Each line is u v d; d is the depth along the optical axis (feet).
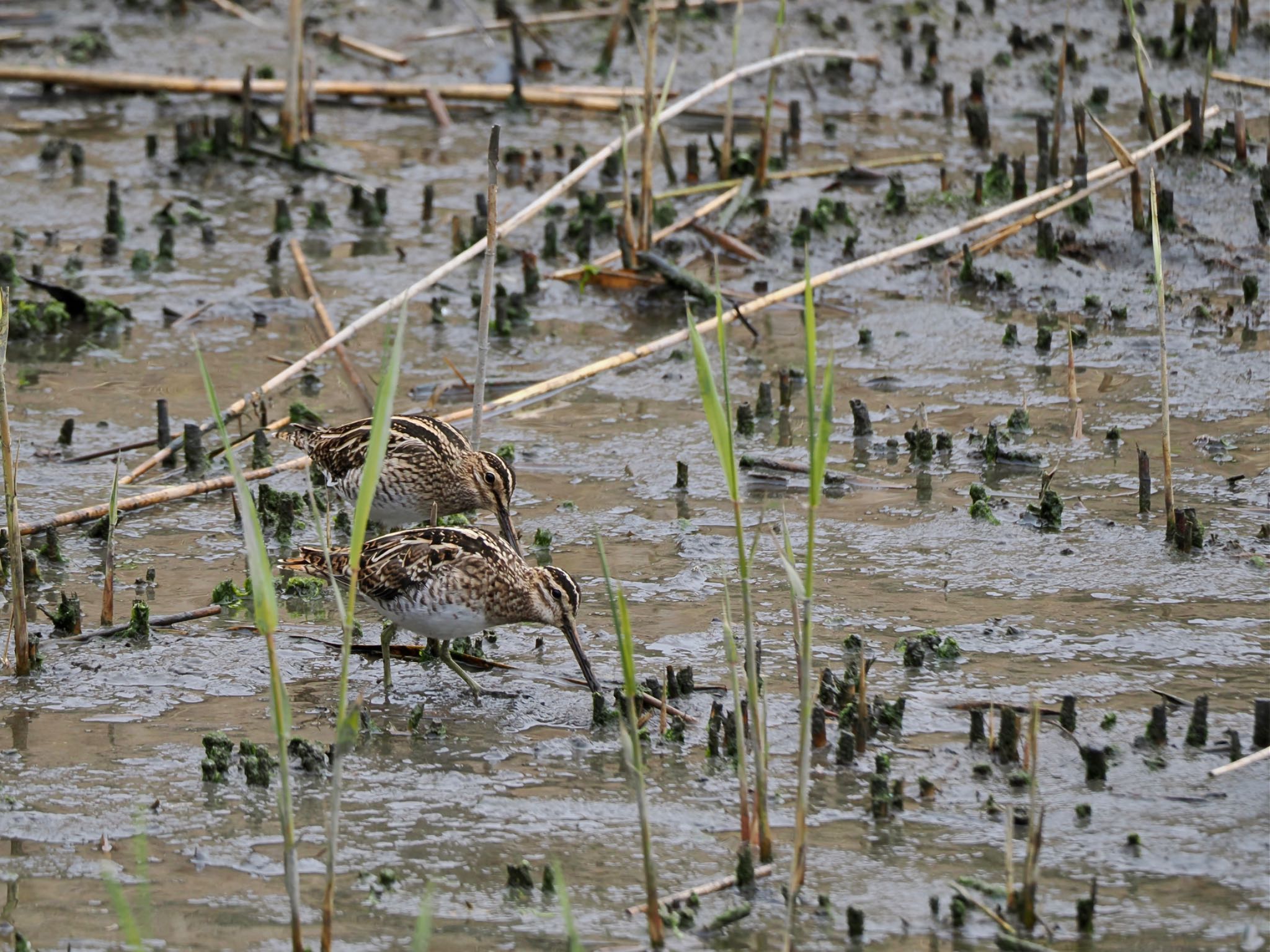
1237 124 64.39
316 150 74.28
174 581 40.45
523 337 57.67
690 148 69.72
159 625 37.93
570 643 35.47
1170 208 61.52
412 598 34.53
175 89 79.92
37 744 32.71
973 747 31.96
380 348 56.65
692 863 28.60
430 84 82.07
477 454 42.34
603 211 65.72
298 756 32.24
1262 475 44.98
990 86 79.71
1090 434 48.37
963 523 42.96
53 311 57.57
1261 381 51.29
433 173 72.90
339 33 86.53
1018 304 58.95
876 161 71.00
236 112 79.41
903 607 38.34
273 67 83.71
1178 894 27.17
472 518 44.42
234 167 73.00
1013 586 39.29
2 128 76.69
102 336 57.57
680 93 80.33
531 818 30.17
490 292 42.83
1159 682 34.45
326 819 30.12
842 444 48.73
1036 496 44.42
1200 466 45.83
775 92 80.89
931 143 73.56
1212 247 60.80
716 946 26.20
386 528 44.09
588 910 27.25
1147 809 29.71
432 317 59.21
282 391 53.01
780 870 28.25
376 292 61.05
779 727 33.22
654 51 58.95
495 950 26.18
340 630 38.42
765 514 43.98
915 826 29.50
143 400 52.21
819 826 29.55
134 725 33.58
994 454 46.93
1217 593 38.52
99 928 26.84
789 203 66.80
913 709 33.58
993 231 63.26
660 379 54.13
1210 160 64.80
